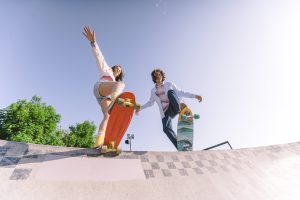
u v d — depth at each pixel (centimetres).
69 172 340
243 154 534
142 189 334
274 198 364
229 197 352
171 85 569
